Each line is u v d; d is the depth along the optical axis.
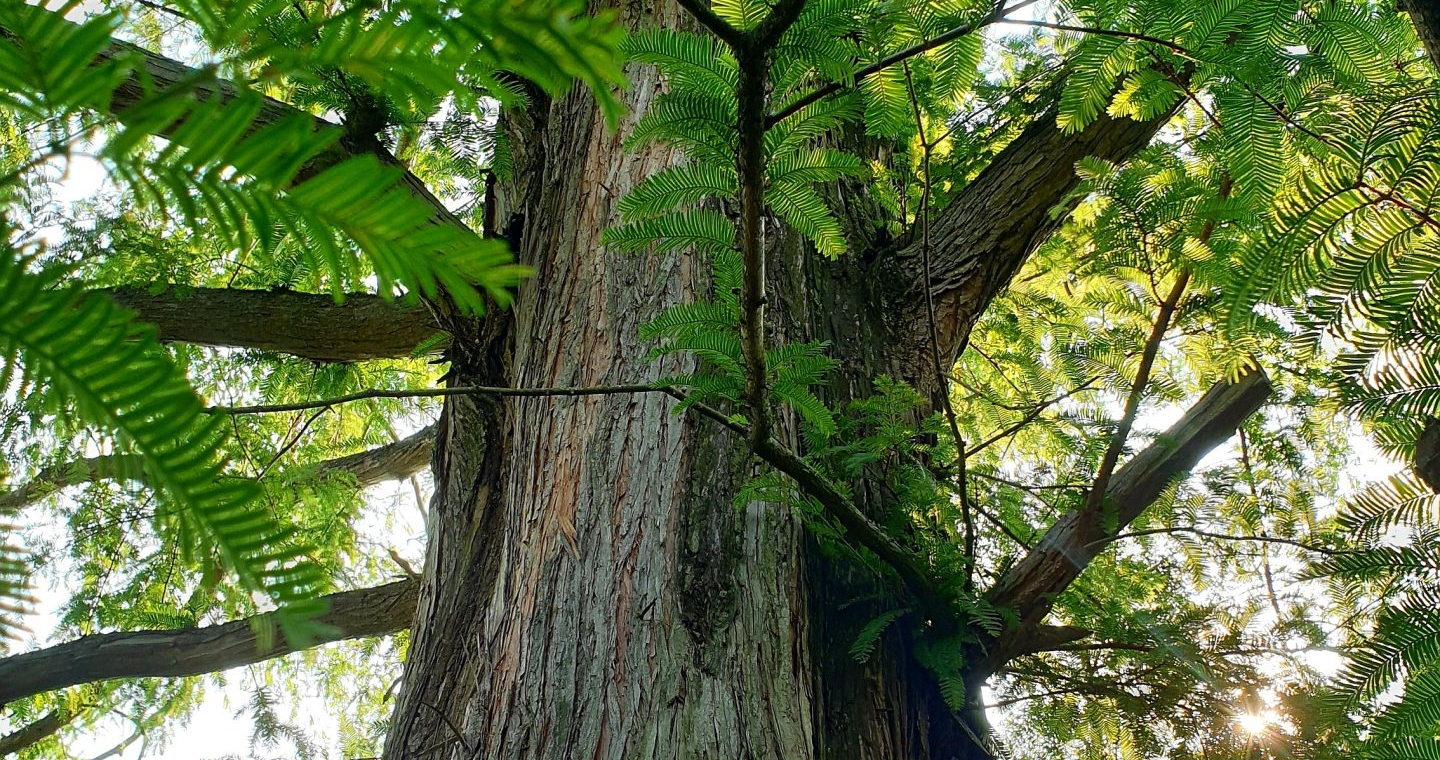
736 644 2.20
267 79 0.34
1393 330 1.05
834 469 2.51
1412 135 0.97
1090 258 1.89
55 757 5.69
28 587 0.36
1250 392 2.52
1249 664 2.26
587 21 0.32
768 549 2.38
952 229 3.43
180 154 0.35
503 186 3.72
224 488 0.36
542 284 3.07
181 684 5.17
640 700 2.09
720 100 1.05
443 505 3.54
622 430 2.53
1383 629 1.52
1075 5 1.55
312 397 4.78
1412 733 1.50
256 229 0.37
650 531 2.35
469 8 0.32
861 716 2.28
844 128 3.15
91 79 0.33
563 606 2.27
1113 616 2.46
